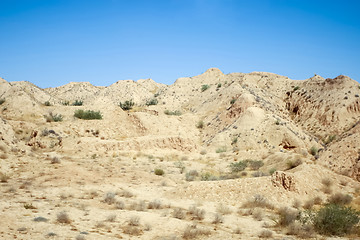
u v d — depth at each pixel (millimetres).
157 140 43500
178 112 79625
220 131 59375
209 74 113250
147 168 30453
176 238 11297
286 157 31594
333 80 77875
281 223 14164
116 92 133750
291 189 19297
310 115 72062
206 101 85500
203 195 19406
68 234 10562
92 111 58625
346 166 27312
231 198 18938
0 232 9781
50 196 16953
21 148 31094
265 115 57656
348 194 19953
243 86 85125
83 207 14930
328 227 13289
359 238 12711
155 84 154750
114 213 14625
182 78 115375
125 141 40625
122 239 10820
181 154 42438
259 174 28156
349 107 67625
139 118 59094
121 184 22344
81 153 35812
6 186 18125
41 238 9758
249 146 49312
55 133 42656
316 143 52812
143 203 16734
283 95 86125
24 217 12047
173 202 18438
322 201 18938
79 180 21703
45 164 25656
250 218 15531
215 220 14391
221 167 33875
